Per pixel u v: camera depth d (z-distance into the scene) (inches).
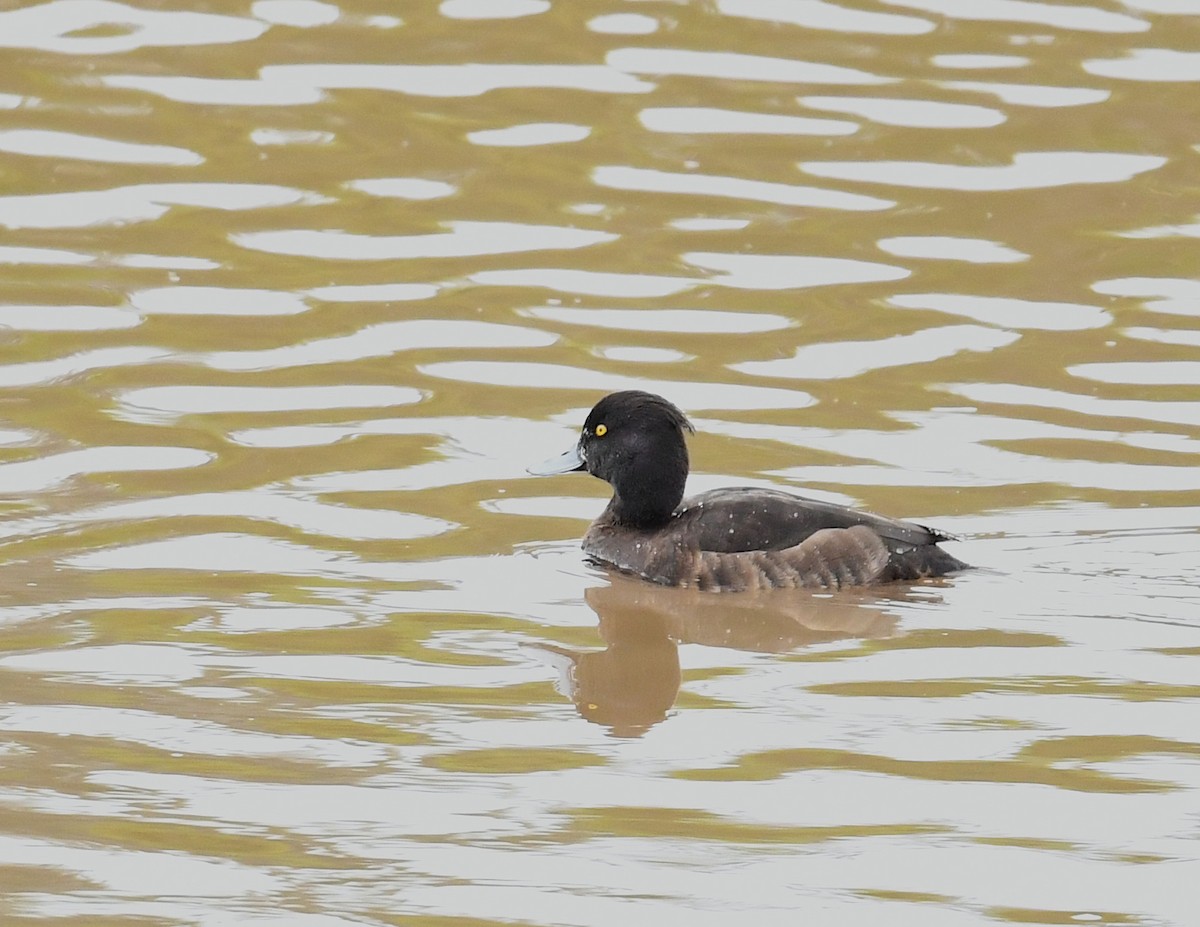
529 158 860.0
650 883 354.9
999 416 620.1
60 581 492.4
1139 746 407.2
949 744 410.0
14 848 362.9
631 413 538.6
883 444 597.6
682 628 480.4
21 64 950.4
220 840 367.9
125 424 605.6
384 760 401.4
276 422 611.8
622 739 413.7
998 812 380.5
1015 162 857.5
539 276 743.7
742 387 644.7
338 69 956.0
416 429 609.0
